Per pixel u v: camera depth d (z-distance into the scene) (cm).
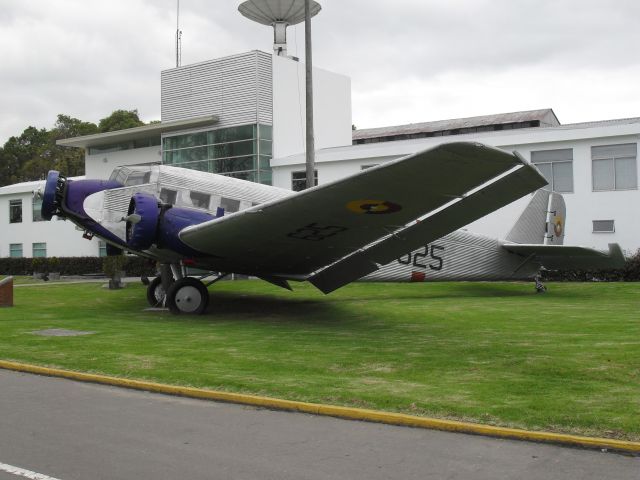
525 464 482
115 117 6788
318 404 643
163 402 682
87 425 592
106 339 1061
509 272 1886
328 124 3469
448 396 661
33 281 3089
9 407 660
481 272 1845
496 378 749
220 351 942
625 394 660
